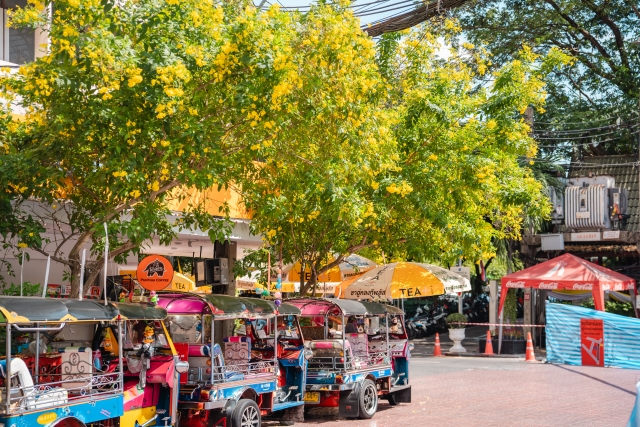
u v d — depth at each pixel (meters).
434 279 16.64
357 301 14.57
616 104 33.59
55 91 10.51
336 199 13.01
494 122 16.31
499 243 29.73
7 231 10.89
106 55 9.59
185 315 11.31
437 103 16.03
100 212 11.25
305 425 12.92
